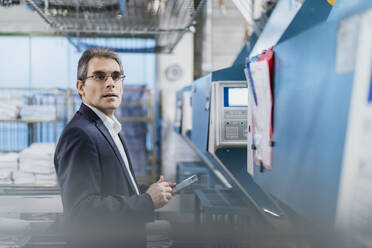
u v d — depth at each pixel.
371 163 0.55
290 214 1.31
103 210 1.22
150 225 1.43
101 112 1.49
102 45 7.10
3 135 8.61
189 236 0.97
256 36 2.97
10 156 3.84
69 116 5.19
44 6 3.34
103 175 1.35
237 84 2.28
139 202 1.30
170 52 6.27
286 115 0.94
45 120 4.82
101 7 3.34
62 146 1.33
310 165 0.78
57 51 9.35
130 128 7.71
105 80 1.45
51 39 9.30
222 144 2.27
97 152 1.34
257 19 2.96
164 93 8.91
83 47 6.96
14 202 2.98
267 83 1.08
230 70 2.31
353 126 0.60
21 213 2.68
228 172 2.37
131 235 1.07
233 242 0.94
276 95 1.03
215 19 6.38
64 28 4.09
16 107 4.88
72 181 1.26
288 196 0.92
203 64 6.47
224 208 2.21
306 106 0.81
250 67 1.28
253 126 1.31
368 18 0.56
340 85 0.65
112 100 1.46
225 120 2.28
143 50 6.41
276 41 2.15
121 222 1.24
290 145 0.91
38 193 3.23
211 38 6.43
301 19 1.64
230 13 6.35
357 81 0.59
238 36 6.42
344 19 0.64
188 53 8.97
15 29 9.13
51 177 3.74
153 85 9.45
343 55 0.64
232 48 6.45
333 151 0.68
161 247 1.27
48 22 3.77
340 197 0.65
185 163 5.26
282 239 0.90
